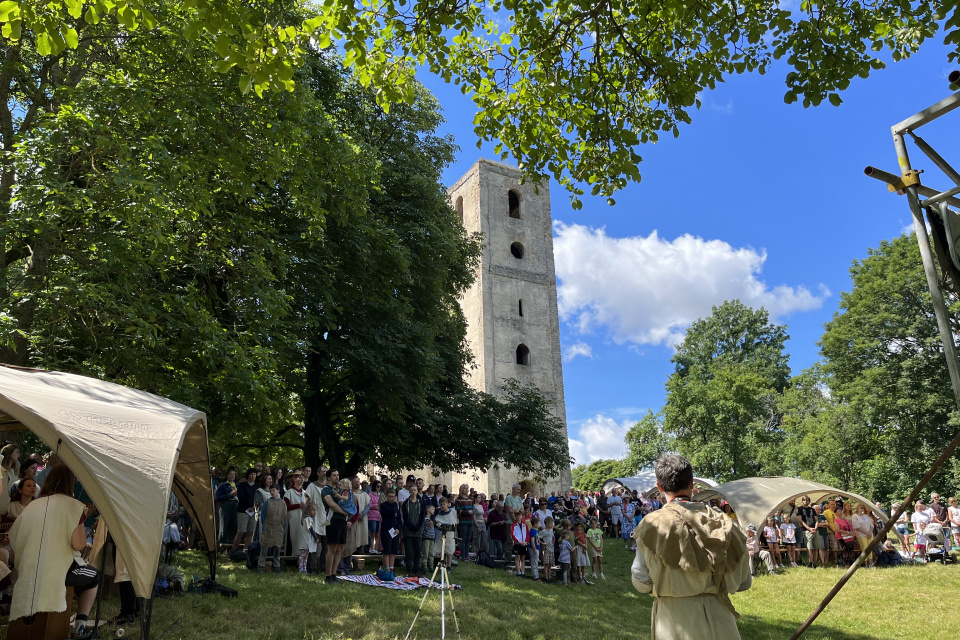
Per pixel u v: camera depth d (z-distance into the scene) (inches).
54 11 243.0
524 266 1635.1
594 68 324.5
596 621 405.4
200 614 302.0
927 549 717.3
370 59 286.8
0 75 452.4
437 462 904.9
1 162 418.9
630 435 1877.5
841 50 290.8
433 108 924.6
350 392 792.9
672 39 319.6
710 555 122.0
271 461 971.9
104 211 413.1
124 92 420.8
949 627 437.4
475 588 465.7
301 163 500.1
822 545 709.9
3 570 240.8
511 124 347.6
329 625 309.3
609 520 1018.7
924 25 295.7
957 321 1235.2
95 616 280.1
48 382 280.8
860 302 1363.2
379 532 560.1
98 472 235.3
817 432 1421.0
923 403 1230.9
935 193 170.4
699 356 2218.3
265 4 256.1
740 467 1647.4
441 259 851.4
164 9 430.9
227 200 530.0
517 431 966.4
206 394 563.2
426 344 786.8
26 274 425.7
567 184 349.7
